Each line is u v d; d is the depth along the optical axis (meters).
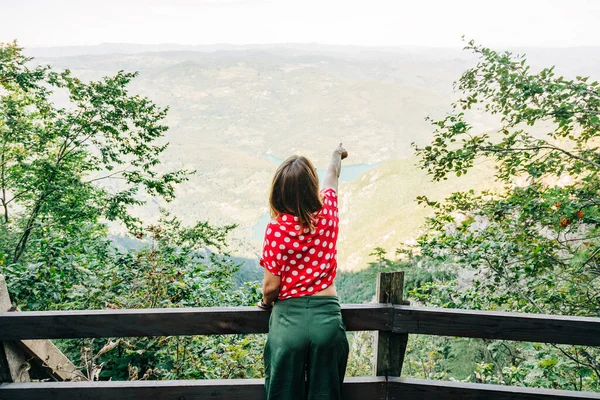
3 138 12.44
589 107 5.48
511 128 6.16
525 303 5.09
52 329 2.03
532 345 4.81
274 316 1.83
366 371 8.03
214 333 2.07
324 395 1.73
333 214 1.80
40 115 12.85
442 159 6.24
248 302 4.56
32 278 4.13
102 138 12.72
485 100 6.32
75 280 4.48
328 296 1.80
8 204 13.55
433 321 2.07
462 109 6.51
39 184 12.26
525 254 5.12
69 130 12.10
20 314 2.02
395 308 2.08
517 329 2.06
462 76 6.33
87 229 11.90
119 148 12.84
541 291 5.06
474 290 5.17
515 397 2.13
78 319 2.03
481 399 2.14
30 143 12.76
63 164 12.91
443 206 6.79
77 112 12.37
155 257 4.56
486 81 6.09
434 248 5.50
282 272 1.77
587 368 4.18
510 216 6.25
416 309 2.06
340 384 1.80
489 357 9.32
